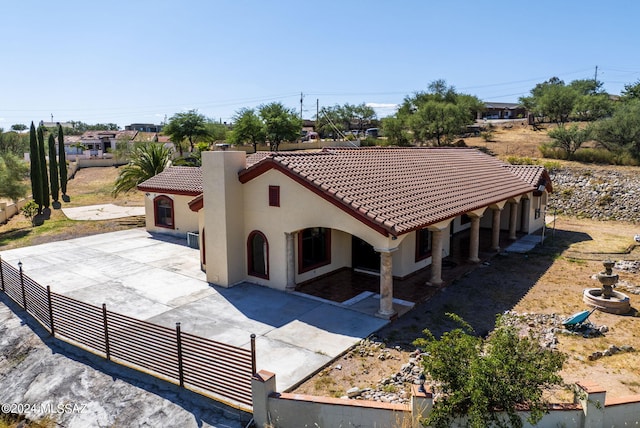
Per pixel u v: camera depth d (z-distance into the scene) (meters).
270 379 8.81
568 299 15.47
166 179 27.30
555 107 67.44
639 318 13.81
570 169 35.66
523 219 26.09
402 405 8.21
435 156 24.70
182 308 14.93
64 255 22.19
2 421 10.59
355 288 16.62
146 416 9.75
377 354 11.70
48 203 35.09
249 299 15.69
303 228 15.48
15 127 137.88
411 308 14.66
